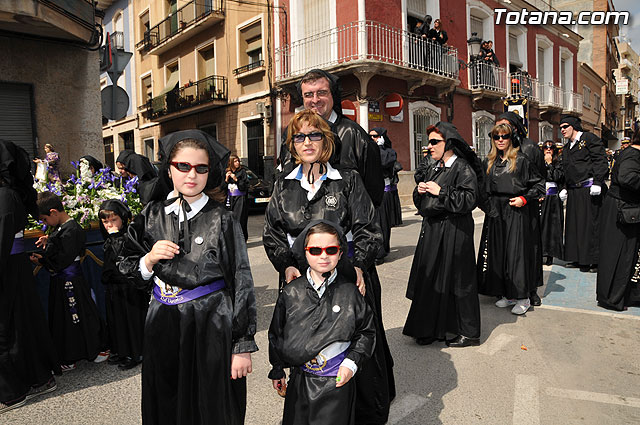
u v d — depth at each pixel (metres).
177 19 21.89
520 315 4.81
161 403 2.11
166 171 2.14
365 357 2.17
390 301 5.36
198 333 2.06
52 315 3.69
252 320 2.08
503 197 4.82
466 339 3.97
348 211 2.54
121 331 3.76
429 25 16.20
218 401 2.06
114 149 29.23
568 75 27.17
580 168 6.55
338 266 2.34
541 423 2.82
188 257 2.06
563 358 3.74
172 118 22.95
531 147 5.29
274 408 3.09
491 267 4.96
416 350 3.96
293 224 2.54
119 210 3.69
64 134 9.61
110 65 7.38
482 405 3.04
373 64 13.80
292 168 2.77
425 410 2.99
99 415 3.07
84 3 9.16
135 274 2.13
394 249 8.41
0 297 3.13
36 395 3.36
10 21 7.96
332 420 2.12
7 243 2.97
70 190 4.55
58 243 3.55
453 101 17.80
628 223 4.66
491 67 18.95
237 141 19.16
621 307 4.85
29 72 9.15
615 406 3.00
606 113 38.38
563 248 7.11
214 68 20.22
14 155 3.18
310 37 15.49
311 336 2.15
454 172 3.89
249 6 17.81
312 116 2.47
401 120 15.59
